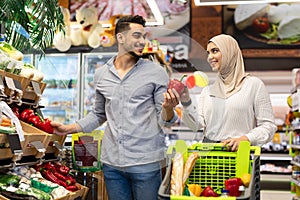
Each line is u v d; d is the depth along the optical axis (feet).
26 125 8.77
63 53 17.69
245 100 10.33
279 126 37.91
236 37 36.86
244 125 10.34
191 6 36.65
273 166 37.11
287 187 36.35
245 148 8.92
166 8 36.60
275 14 36.52
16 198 7.77
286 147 37.32
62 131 9.11
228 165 9.12
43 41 12.07
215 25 36.73
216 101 10.38
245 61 36.99
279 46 36.70
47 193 8.36
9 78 8.28
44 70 11.75
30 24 11.87
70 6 34.86
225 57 10.39
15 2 10.41
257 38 36.78
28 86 9.13
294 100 26.89
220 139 10.33
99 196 11.50
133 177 8.54
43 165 9.57
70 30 19.79
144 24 8.75
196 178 9.21
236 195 8.14
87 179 11.52
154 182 8.56
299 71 27.32
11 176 8.16
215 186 9.17
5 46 9.11
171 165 8.52
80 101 10.27
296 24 36.32
